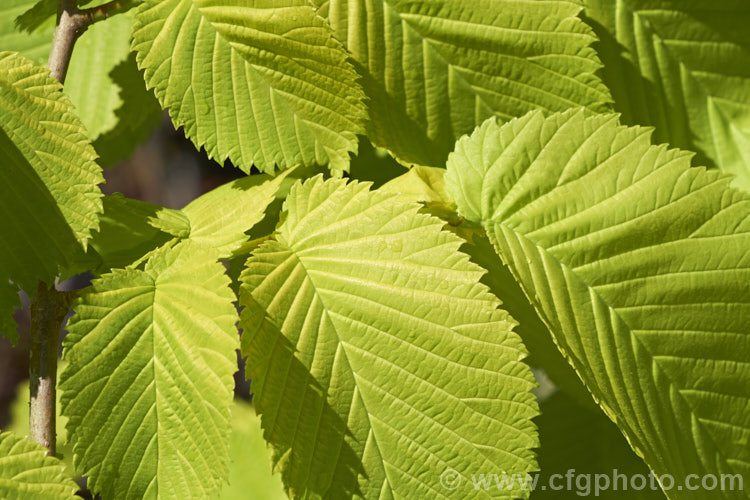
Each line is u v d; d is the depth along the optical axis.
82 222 0.84
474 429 0.83
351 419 0.84
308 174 0.95
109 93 0.98
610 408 0.84
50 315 0.84
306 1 0.86
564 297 0.85
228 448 0.82
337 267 0.84
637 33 0.91
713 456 0.85
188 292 0.83
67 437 0.82
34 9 0.93
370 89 0.89
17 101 0.83
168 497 0.82
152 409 0.83
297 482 0.83
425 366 0.83
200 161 2.55
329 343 0.84
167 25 0.86
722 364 0.85
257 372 0.83
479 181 0.86
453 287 0.84
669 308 0.85
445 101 0.89
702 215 0.85
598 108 0.89
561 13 0.88
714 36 0.91
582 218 0.86
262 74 0.86
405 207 0.85
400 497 0.83
